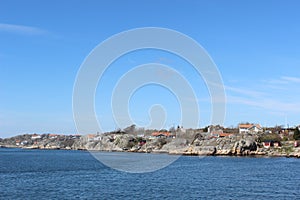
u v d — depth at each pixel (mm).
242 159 180125
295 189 69562
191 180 83438
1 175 95562
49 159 179500
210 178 88250
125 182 79062
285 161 164000
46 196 60438
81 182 79188
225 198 59094
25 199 57750
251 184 76750
